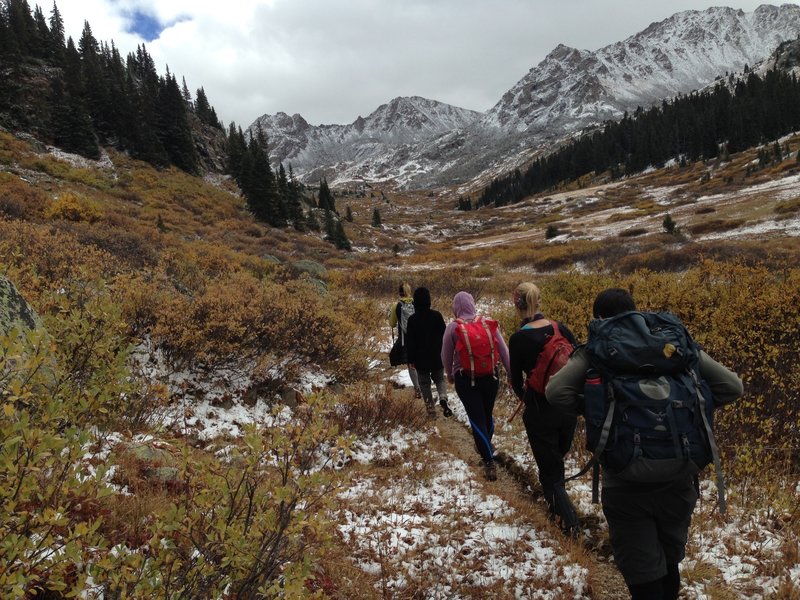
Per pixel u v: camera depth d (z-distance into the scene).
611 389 2.55
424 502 4.56
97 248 10.59
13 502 1.83
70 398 3.04
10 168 44.78
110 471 3.49
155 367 5.73
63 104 61.09
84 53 89.31
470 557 3.72
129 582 2.08
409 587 3.35
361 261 51.03
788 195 55.22
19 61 67.69
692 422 2.48
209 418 5.50
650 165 144.38
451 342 5.05
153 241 21.19
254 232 52.84
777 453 4.84
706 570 3.43
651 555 2.67
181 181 64.75
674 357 2.53
